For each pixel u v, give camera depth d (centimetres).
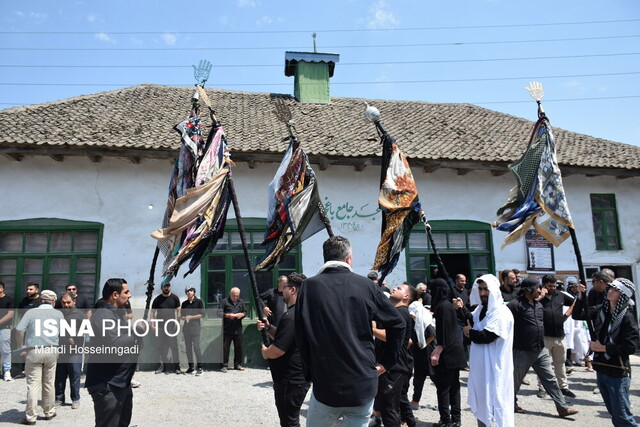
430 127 1331
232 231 1052
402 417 532
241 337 963
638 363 1000
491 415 486
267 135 1117
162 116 1191
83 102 1220
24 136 950
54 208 992
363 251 1090
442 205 1151
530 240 1165
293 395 415
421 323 609
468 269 1153
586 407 669
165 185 1041
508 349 497
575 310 558
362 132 1224
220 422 603
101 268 988
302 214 507
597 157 1199
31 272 984
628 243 1206
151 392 763
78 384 670
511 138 1283
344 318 298
